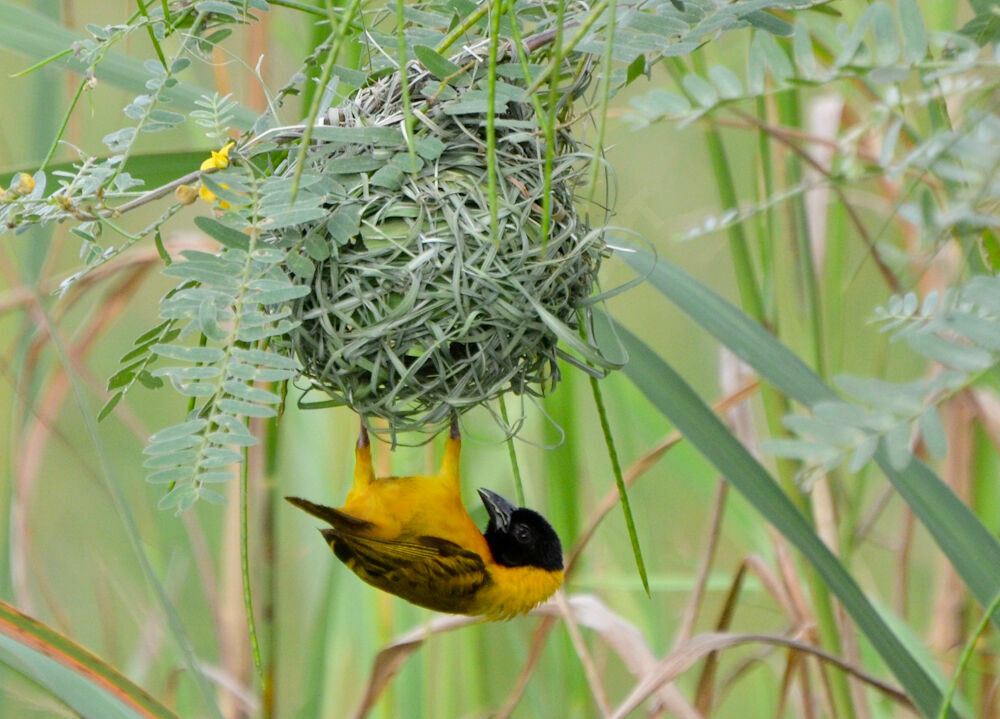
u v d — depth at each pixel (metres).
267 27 7.01
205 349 3.99
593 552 9.19
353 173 4.87
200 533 8.40
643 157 9.68
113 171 4.53
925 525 5.70
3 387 8.49
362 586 8.50
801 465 7.45
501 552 7.25
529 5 4.91
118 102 9.20
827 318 7.63
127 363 5.64
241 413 3.96
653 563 9.16
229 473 3.95
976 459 7.55
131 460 9.52
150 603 8.82
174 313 4.00
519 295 5.05
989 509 7.52
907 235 7.13
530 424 8.43
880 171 5.09
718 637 6.85
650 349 6.31
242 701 7.88
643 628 9.10
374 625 8.44
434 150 4.69
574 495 7.95
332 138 4.62
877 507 8.21
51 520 9.30
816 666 8.36
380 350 5.06
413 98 4.97
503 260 5.01
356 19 4.96
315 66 5.06
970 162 3.76
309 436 8.56
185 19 5.08
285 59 7.71
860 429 3.43
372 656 8.41
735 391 8.37
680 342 10.38
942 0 6.60
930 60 4.26
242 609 7.97
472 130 4.99
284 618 9.02
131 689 5.37
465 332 5.06
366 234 4.93
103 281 7.97
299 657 9.02
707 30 4.38
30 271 7.31
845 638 7.88
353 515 6.53
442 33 4.83
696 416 6.19
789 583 8.03
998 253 5.00
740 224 7.07
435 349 5.10
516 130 5.05
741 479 6.07
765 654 8.13
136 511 9.28
